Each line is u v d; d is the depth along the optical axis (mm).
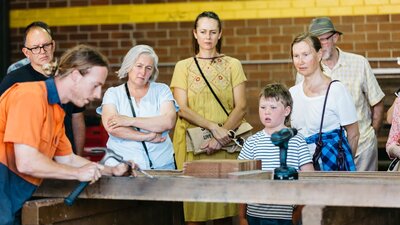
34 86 3246
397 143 4824
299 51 4617
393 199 2990
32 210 3150
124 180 3326
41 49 4738
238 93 5246
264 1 7441
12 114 3168
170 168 4703
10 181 3258
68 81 3258
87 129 6855
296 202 3082
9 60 7926
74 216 3354
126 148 4570
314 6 7355
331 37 5434
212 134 5105
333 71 5535
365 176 3754
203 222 5059
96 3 7789
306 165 4125
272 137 3396
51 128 3295
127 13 7723
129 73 4668
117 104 4672
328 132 4578
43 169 3156
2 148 3238
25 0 7930
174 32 7621
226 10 7516
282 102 4160
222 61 5262
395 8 7219
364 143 5477
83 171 3215
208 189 3195
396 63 7211
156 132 4586
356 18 7281
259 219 3967
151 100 4703
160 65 7633
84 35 7812
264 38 7449
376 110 5707
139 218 3895
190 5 7590
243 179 3170
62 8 7852
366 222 3520
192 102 5188
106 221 3609
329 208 3064
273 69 7438
